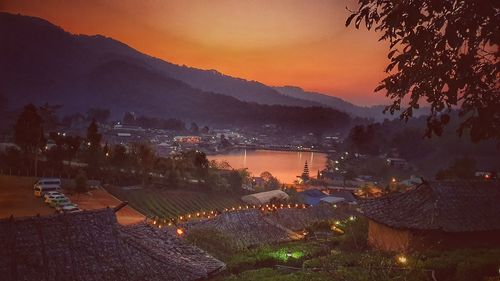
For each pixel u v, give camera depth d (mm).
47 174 77438
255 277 23828
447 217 25891
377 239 28328
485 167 86875
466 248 24391
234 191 89188
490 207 26828
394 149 159500
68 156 84312
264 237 35125
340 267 18062
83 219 20141
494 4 5984
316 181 126375
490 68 6691
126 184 81562
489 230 25531
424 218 26062
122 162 84500
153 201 73250
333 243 32625
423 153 144375
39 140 79250
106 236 20188
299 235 37875
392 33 7082
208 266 22219
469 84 6805
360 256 22484
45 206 57969
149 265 20062
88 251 19062
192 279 20297
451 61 6793
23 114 79812
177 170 87000
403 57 7277
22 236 18000
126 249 20281
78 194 67250
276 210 44594
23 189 65438
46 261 17703
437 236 25453
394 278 14148
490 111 6895
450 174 68125
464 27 6266
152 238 23047
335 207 48938
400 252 23594
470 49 6504
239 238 33781
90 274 18234
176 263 20906
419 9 6566
